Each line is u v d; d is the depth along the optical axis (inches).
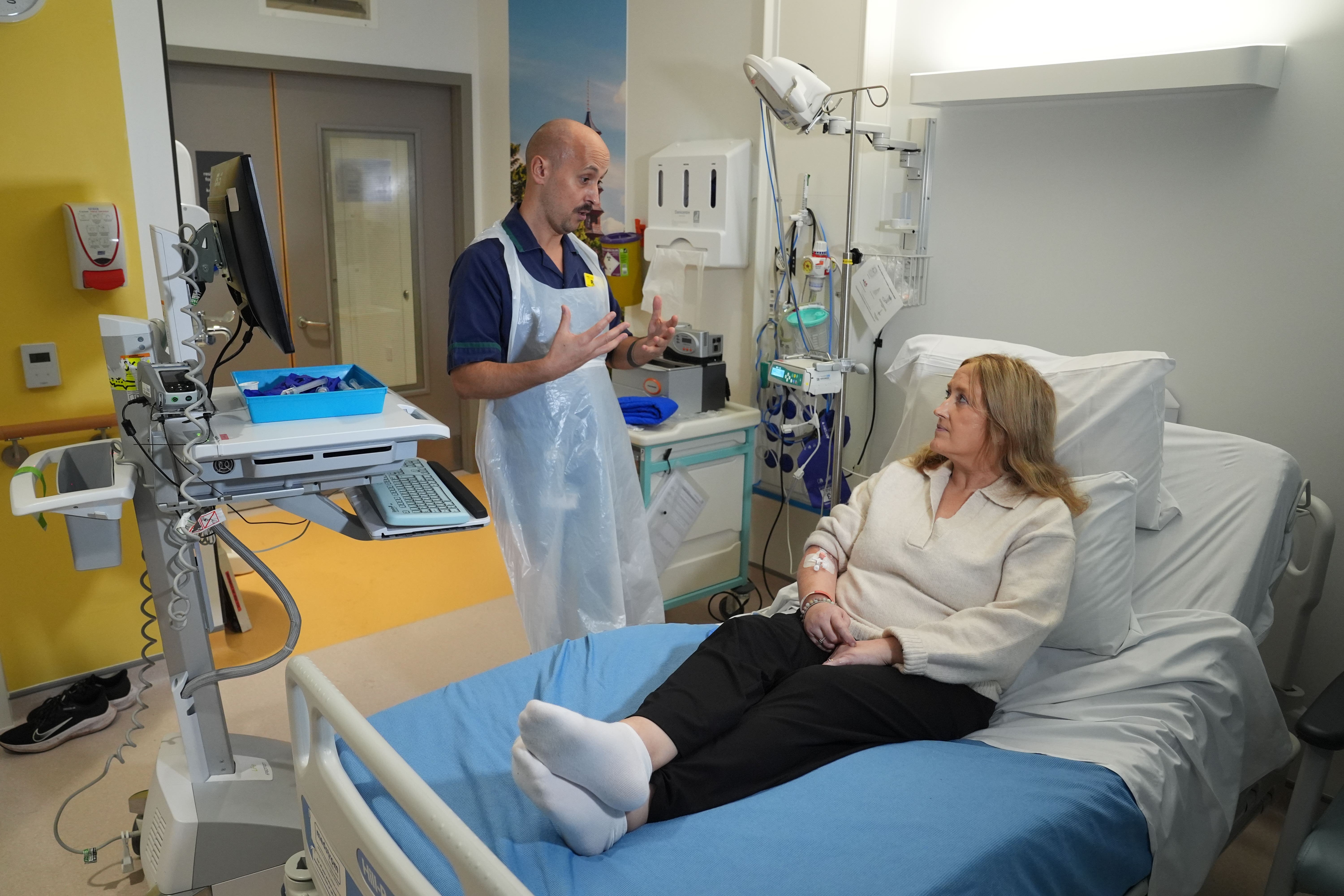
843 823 48.2
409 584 128.0
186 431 59.7
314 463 61.2
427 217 162.4
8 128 86.7
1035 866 47.6
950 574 64.0
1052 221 94.4
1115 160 89.0
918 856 45.3
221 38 133.0
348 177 152.2
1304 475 81.1
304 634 113.0
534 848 46.7
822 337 114.1
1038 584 60.8
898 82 104.4
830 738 56.1
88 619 99.8
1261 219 80.5
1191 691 61.9
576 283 87.0
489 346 80.7
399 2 147.5
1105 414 70.9
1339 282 76.9
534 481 84.5
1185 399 87.7
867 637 64.5
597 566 88.4
